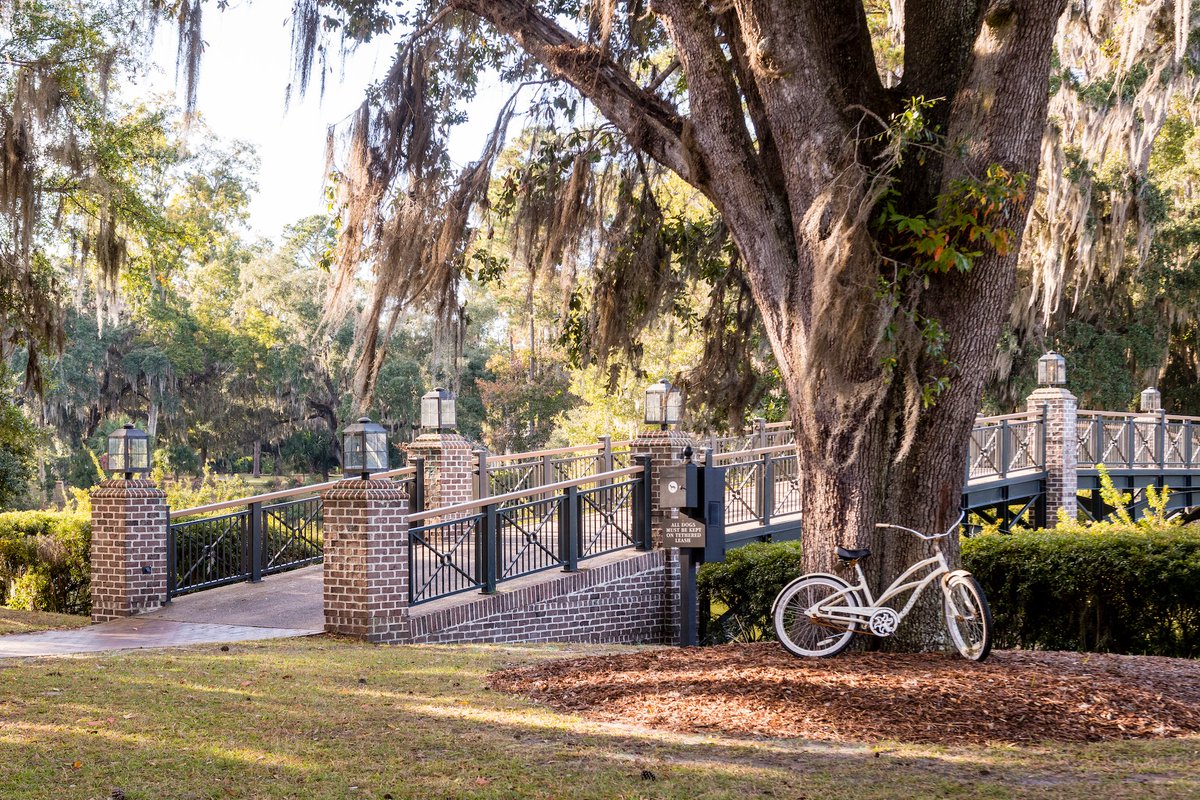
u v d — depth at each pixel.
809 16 7.63
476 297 52.72
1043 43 7.24
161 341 52.31
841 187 7.27
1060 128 25.62
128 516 11.90
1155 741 5.82
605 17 8.73
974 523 20.42
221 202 42.62
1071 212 26.45
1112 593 10.26
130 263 21.34
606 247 10.93
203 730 6.04
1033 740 5.83
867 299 7.06
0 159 16.03
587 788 4.92
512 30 9.45
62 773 5.14
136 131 20.42
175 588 12.48
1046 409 20.78
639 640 12.75
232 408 56.59
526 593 11.52
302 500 14.24
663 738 5.91
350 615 10.27
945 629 7.97
